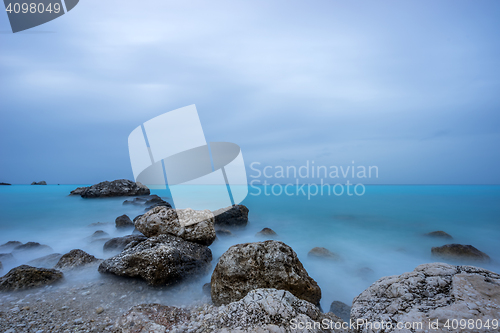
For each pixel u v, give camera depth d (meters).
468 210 16.34
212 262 6.81
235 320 3.25
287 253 4.80
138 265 5.02
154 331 3.25
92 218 13.12
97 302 4.34
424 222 13.16
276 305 3.31
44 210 15.07
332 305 4.79
